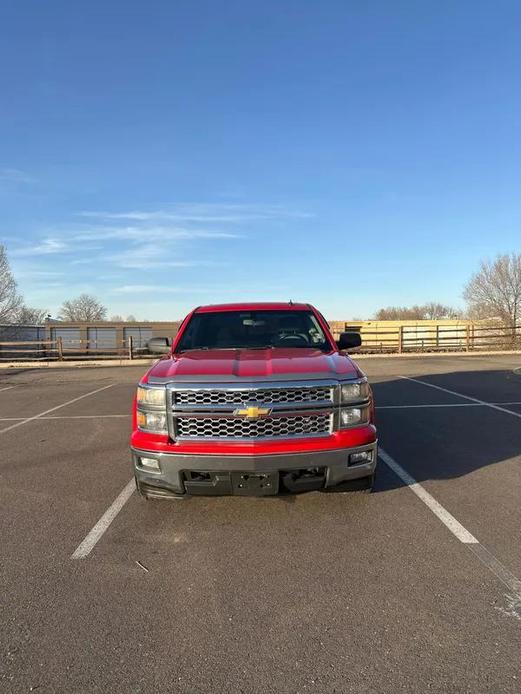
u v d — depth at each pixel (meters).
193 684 2.24
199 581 3.14
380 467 5.46
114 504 4.53
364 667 2.32
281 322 5.50
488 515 4.10
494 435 6.97
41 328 37.25
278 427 3.70
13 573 3.27
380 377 14.84
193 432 3.74
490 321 35.56
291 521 4.05
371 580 3.11
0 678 2.29
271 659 2.39
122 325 37.62
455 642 2.49
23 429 8.19
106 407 10.47
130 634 2.61
